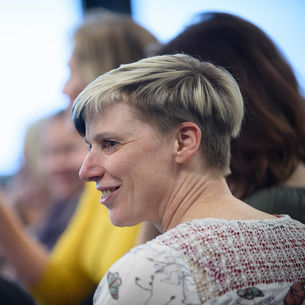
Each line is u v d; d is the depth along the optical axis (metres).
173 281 1.92
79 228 4.88
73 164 6.29
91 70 4.29
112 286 1.99
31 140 7.17
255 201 2.80
